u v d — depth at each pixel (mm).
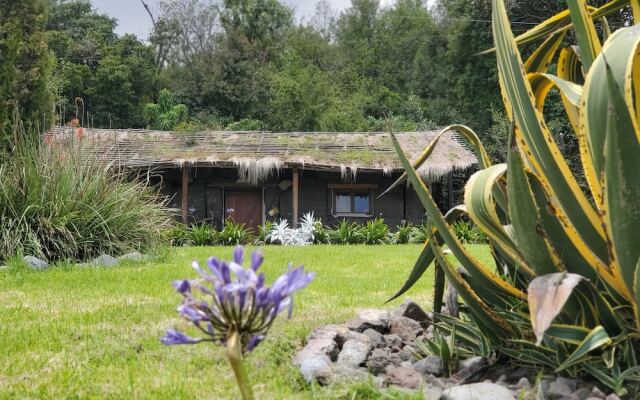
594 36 3229
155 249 10648
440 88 48031
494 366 3576
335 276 8625
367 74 53688
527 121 3084
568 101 3447
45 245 9688
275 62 49125
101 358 3914
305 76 43969
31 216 9633
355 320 4594
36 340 4465
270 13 50875
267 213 22453
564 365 2922
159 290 7016
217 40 50156
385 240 19562
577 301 3066
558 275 2709
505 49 3154
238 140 22781
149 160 20375
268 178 22375
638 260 2744
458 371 3521
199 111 44344
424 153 3738
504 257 3486
